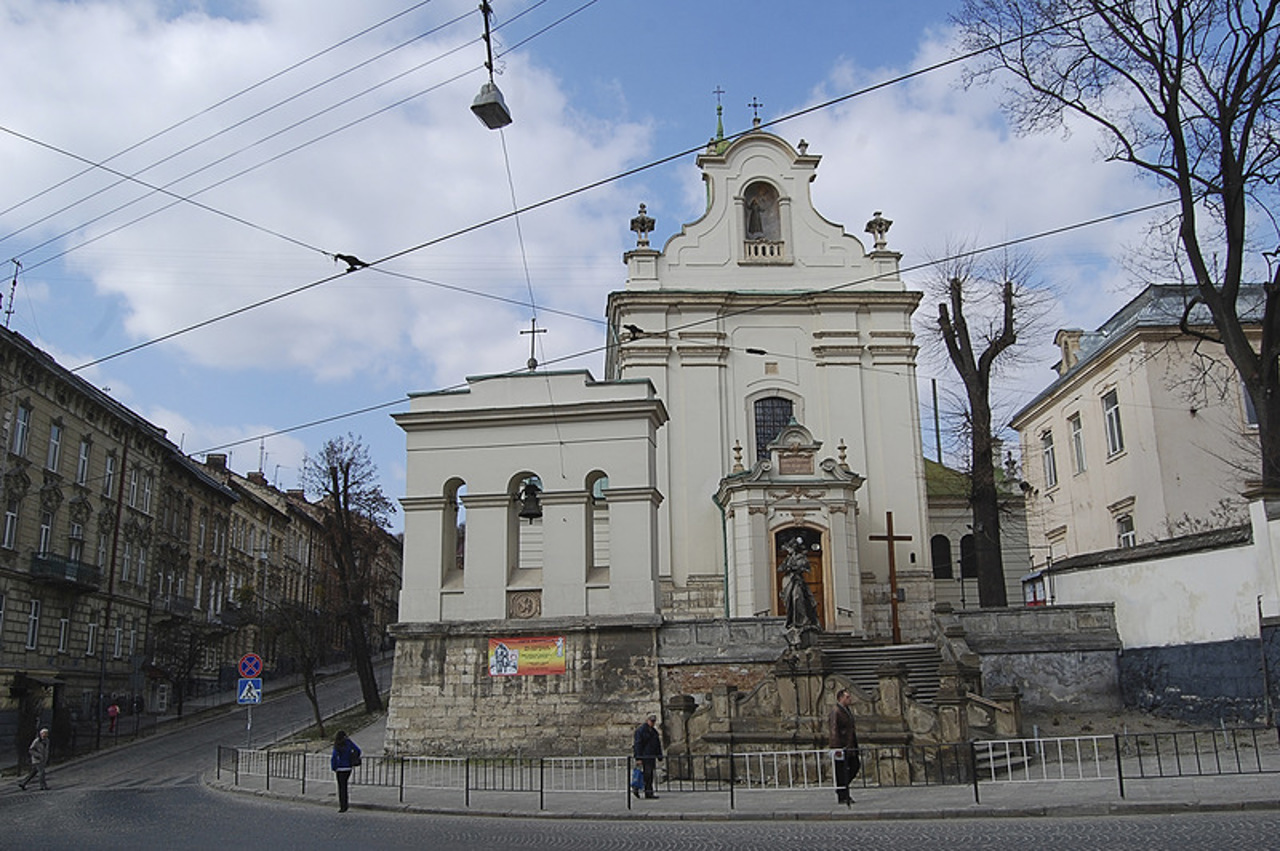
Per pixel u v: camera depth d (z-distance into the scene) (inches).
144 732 1557.6
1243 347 857.5
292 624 1913.1
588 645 962.1
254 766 1017.5
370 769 920.3
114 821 646.5
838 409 1485.0
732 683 939.3
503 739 953.5
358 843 521.0
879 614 1407.5
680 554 1423.5
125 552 1777.8
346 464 1663.4
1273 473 832.3
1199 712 877.2
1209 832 443.2
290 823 622.5
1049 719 941.2
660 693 944.9
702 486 1445.6
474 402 1047.0
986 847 446.0
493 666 969.5
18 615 1424.7
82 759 1293.1
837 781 609.9
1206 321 1274.6
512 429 1028.5
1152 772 657.6
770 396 1493.6
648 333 1491.1
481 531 1012.5
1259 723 807.7
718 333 1498.5
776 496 1330.0
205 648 2071.9
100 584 1648.6
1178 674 907.4
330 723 1429.6
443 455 1033.5
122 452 1764.3
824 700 780.0
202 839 543.5
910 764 717.3
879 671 764.6
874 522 1446.9
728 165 1569.9
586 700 950.4
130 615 1786.4
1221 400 1216.2
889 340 1512.1
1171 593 920.9
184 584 2057.1
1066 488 1550.2
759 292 1512.1
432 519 1021.2
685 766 799.1
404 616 998.4
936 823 536.7
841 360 1499.8
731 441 1472.7
